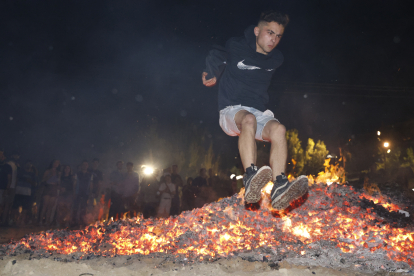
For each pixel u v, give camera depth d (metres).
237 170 12.94
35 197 10.47
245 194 2.84
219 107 3.39
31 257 3.54
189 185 10.23
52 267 3.08
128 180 8.70
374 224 4.10
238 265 3.06
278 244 3.73
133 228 4.86
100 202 10.22
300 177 2.77
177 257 3.39
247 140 2.92
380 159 18.95
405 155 19.05
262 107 3.36
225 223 4.25
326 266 3.09
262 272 2.83
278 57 3.37
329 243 3.61
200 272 2.88
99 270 3.03
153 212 9.27
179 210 10.39
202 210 4.82
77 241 4.49
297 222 4.23
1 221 8.82
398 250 3.43
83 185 9.29
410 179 8.16
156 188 9.38
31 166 9.99
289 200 2.84
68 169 9.78
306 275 2.79
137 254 3.54
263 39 3.23
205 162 15.03
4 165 8.79
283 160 3.00
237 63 3.31
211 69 3.37
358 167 20.80
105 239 4.49
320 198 4.77
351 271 2.95
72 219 9.15
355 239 3.71
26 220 9.55
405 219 4.41
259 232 4.08
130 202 8.71
